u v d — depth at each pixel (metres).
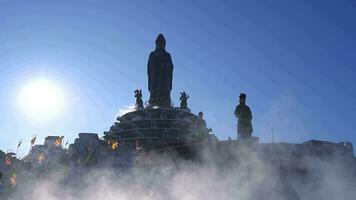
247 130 59.75
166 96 109.69
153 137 96.12
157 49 113.19
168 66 110.69
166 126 100.31
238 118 60.50
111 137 100.25
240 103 60.84
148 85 112.44
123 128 102.69
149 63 111.88
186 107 109.12
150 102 109.56
